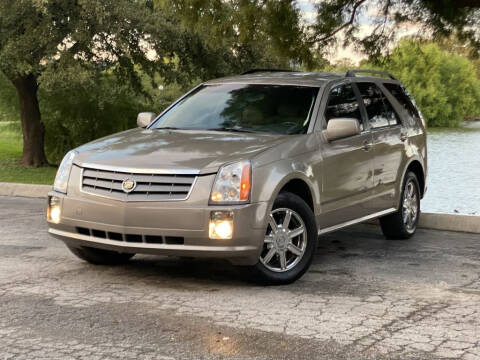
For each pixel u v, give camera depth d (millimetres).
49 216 5773
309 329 4402
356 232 8555
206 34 12984
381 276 6035
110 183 5383
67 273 5930
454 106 77250
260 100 6559
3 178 20250
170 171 5230
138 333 4273
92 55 19484
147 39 19375
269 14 12641
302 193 5980
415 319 4676
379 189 7160
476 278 6027
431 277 6027
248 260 5312
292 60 13492
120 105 26859
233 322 4531
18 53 18531
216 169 5223
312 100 6438
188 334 4266
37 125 24188
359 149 6703
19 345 4027
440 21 12625
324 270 6250
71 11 18359
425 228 9031
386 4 13086
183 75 21859
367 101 7266
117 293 5266
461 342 4195
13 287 5410
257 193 5285
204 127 6410
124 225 5254
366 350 4020
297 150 5805
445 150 45562
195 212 5137
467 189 26844
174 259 6609
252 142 5715
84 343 4074
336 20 13117
